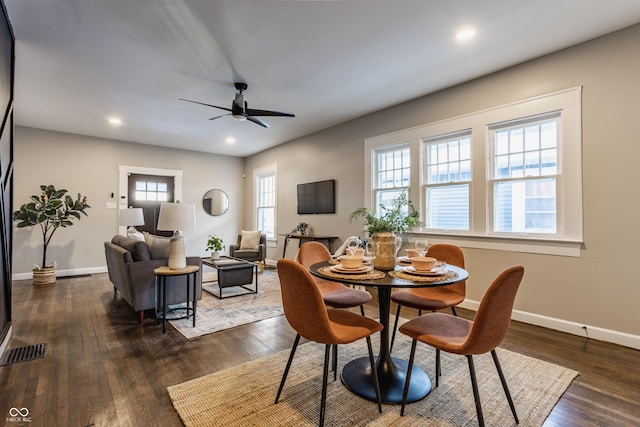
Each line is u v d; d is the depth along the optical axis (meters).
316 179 5.60
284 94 3.90
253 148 6.92
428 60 3.08
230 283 4.08
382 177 4.56
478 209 3.45
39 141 5.34
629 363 2.24
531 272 3.07
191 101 4.04
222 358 2.34
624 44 2.56
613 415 1.67
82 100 4.06
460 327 1.72
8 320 2.67
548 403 1.77
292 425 1.58
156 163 6.57
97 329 2.94
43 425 1.58
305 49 2.88
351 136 4.93
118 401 1.79
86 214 5.28
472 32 2.62
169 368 2.18
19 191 5.17
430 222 3.95
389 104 4.26
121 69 3.23
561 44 2.80
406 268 1.99
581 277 2.78
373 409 1.72
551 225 3.01
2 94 2.34
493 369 2.16
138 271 3.07
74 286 4.68
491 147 3.39
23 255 5.20
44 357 2.35
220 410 1.70
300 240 5.89
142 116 4.70
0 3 2.19
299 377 2.06
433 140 3.92
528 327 2.98
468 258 3.53
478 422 1.51
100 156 5.92
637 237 2.50
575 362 2.26
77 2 2.24
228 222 7.57
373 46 2.83
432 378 2.04
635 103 2.52
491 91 3.35
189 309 3.32
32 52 2.90
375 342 2.65
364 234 4.67
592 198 2.72
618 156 2.59
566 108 2.85
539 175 3.07
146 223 6.43
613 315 2.61
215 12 2.35
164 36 2.66
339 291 2.51
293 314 1.65
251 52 2.92
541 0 2.23
